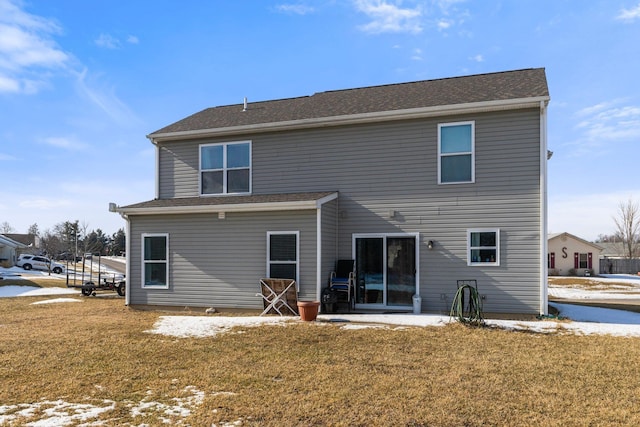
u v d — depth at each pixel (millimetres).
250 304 11812
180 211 12219
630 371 6168
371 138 12156
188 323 10102
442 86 13492
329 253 11859
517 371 6176
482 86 12477
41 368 6477
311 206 10992
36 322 10719
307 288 11305
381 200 12008
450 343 7910
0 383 5770
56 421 4488
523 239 10742
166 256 12641
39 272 37844
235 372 6203
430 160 11602
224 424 4406
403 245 11883
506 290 10820
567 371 6172
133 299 12945
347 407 4836
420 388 5453
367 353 7242
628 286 25828
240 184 13383
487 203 11070
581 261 40188
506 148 10938
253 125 12914
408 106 11789
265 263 11734
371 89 15117
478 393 5273
